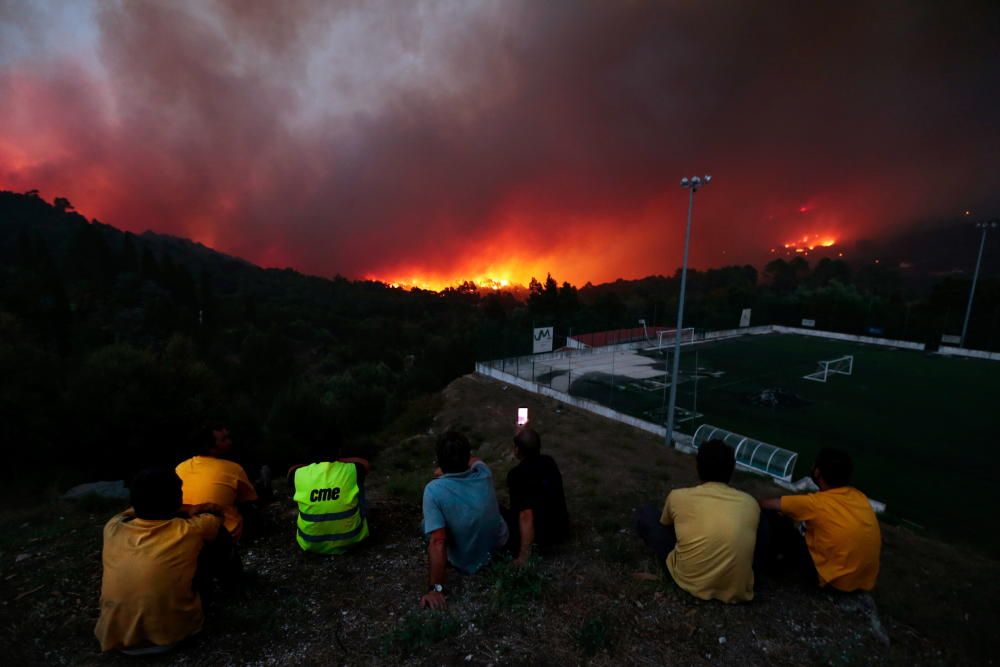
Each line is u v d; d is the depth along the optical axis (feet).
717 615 10.15
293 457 66.59
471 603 10.23
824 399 88.79
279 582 11.89
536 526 13.48
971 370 112.16
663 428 70.54
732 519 10.44
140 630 8.48
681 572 10.90
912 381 102.12
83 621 10.02
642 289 407.85
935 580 26.76
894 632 11.11
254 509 15.62
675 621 9.89
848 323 158.71
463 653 8.59
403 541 14.97
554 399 89.61
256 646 9.04
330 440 13.92
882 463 60.90
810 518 11.42
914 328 143.02
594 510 26.04
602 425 74.64
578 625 9.54
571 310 250.37
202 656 8.71
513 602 10.10
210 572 10.17
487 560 11.68
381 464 61.26
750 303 198.80
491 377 108.68
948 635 15.76
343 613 10.28
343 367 232.73
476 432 76.38
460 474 11.43
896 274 421.18
